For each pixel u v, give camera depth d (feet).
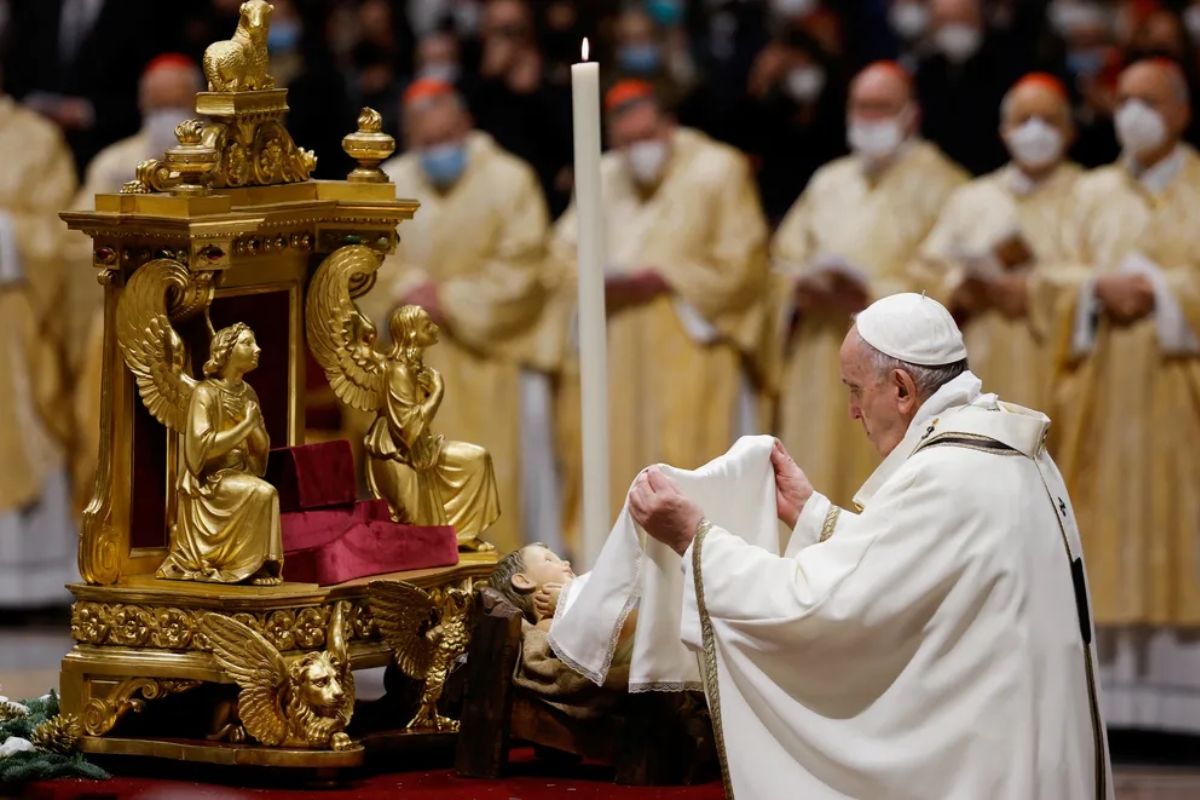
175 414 33.17
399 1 88.69
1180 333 71.97
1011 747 30.71
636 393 81.10
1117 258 74.13
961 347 33.14
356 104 88.02
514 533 82.48
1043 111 76.54
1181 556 71.97
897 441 33.24
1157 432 72.18
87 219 33.14
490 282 82.84
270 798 31.63
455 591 35.63
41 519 88.48
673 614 32.19
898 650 31.35
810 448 79.15
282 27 87.20
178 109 87.86
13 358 87.15
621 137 82.53
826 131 84.58
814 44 84.48
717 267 81.35
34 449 87.81
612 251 82.28
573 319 83.10
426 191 84.07
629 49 85.15
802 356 79.46
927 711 31.01
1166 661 72.69
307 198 36.50
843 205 80.79
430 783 32.99
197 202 32.60
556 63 86.74
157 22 91.91
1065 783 30.91
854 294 78.07
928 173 80.18
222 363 33.09
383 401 36.94
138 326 33.22
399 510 36.96
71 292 88.38
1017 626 31.04
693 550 31.50
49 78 91.20
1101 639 73.61
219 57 34.65
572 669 32.45
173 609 32.78
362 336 36.83
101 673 33.24
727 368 81.15
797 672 31.32
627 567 31.65
